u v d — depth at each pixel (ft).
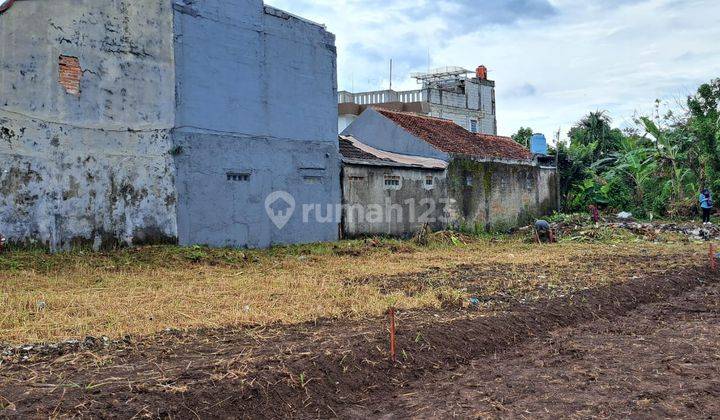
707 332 30.45
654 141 121.60
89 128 49.24
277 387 20.79
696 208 102.73
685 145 112.57
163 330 26.58
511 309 32.86
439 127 99.71
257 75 62.18
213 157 57.77
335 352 23.82
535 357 26.58
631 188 114.11
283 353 23.56
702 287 44.70
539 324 31.37
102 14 49.98
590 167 118.01
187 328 27.09
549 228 80.18
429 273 46.37
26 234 45.70
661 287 41.78
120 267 44.04
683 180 111.14
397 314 31.22
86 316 28.45
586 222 93.97
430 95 118.21
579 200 114.01
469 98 128.67
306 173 67.00
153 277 41.27
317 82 68.90
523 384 22.90
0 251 44.01
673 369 24.25
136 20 52.16
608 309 35.55
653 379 23.20
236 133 59.93
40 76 46.70
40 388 19.11
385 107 118.21
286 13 65.31
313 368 22.35
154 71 53.31
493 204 94.89
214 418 18.76
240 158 60.23
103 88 50.08
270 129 63.36
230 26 59.57
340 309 31.96
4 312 28.30
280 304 32.76
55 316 28.04
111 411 17.74
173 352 23.44
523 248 69.31
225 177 58.85
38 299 31.45
